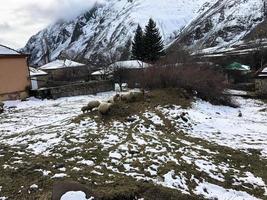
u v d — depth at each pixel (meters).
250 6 144.75
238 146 13.27
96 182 8.55
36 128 15.85
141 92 20.34
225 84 25.97
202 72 24.52
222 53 75.00
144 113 17.05
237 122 18.17
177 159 10.87
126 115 16.45
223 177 9.93
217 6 168.62
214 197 8.63
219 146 12.94
